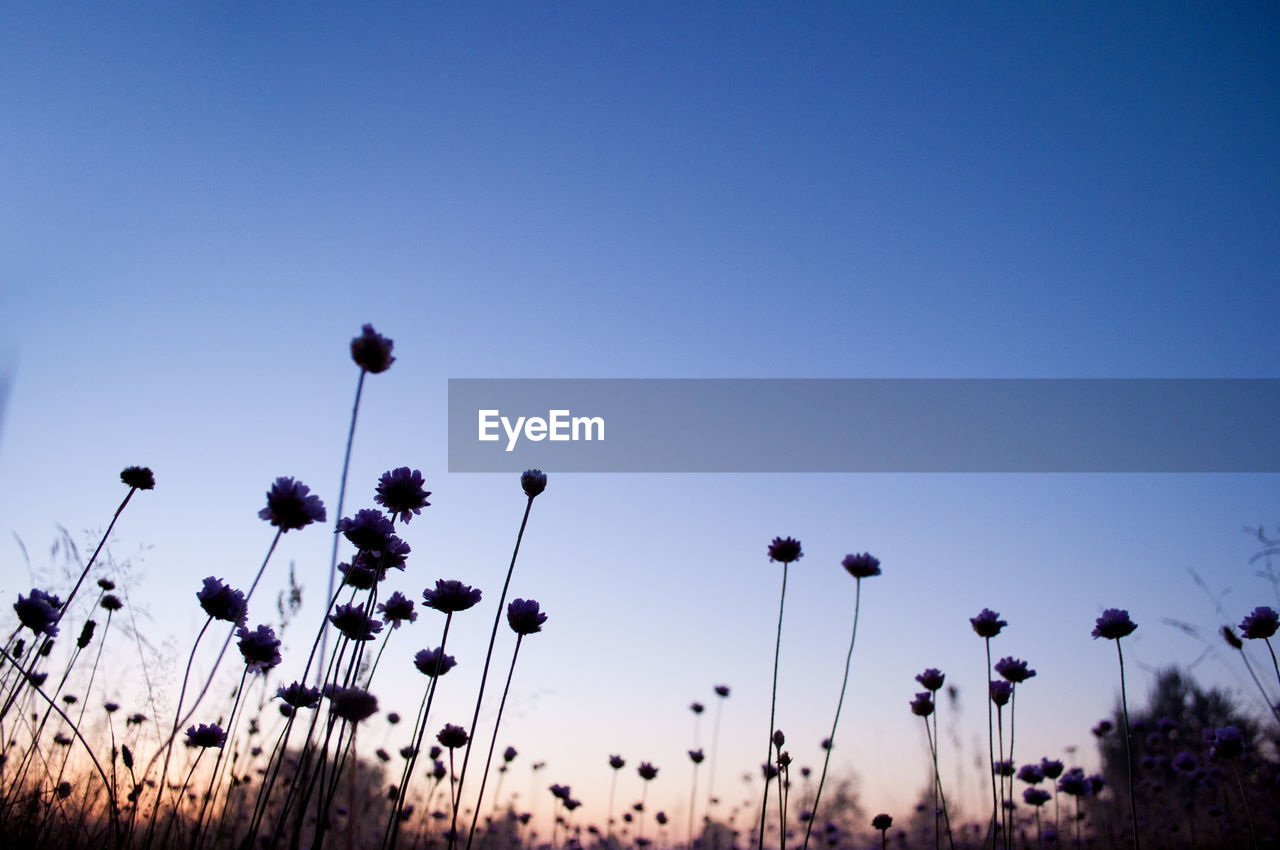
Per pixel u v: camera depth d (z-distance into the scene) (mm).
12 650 562
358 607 548
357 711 454
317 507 501
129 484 609
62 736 623
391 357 459
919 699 725
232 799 602
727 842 1270
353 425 453
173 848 528
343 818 754
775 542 729
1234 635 787
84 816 539
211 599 536
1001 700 705
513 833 1158
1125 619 640
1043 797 871
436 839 909
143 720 614
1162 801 1206
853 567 700
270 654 544
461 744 639
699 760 1181
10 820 512
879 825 694
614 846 1268
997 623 717
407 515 574
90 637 579
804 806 1199
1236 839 1021
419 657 590
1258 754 1129
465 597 564
